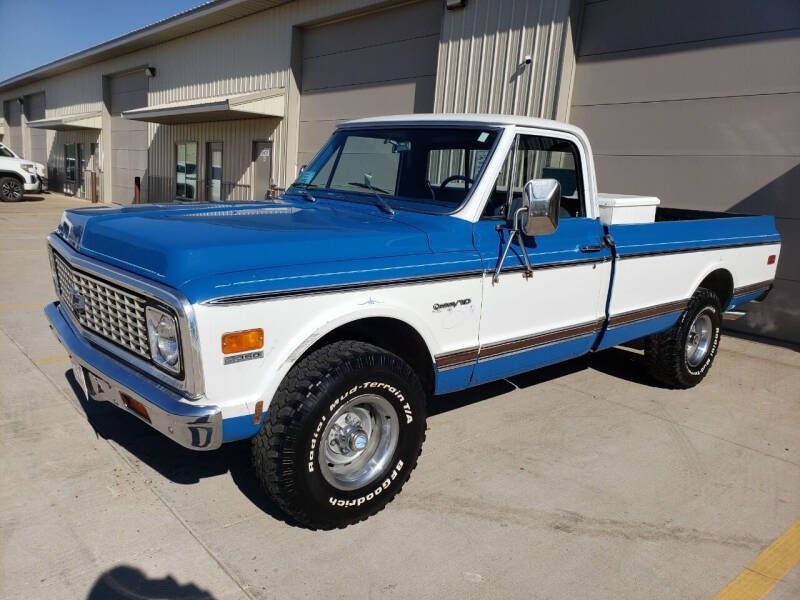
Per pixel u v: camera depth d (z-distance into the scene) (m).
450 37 10.66
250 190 16.62
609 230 4.33
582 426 4.53
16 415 4.11
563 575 2.86
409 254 3.22
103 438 3.86
